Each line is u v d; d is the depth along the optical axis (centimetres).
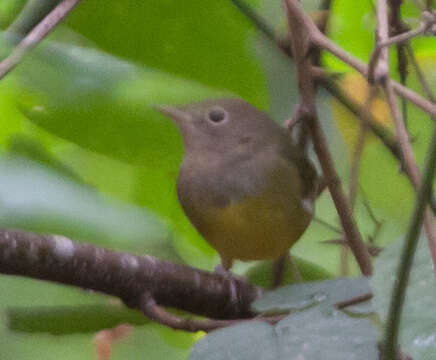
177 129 365
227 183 367
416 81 368
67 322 361
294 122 363
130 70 360
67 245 359
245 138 368
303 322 354
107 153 362
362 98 368
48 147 365
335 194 362
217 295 362
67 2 358
